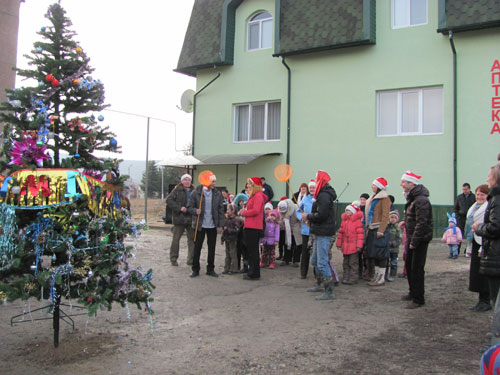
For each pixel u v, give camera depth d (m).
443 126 13.76
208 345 5.00
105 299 4.50
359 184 15.05
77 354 4.66
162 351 4.80
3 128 4.65
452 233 10.64
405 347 4.91
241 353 4.76
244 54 17.53
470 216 6.75
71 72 4.86
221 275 8.85
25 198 4.32
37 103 4.58
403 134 14.52
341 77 15.43
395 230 8.62
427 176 13.94
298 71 16.27
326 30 15.32
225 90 17.95
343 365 4.43
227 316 6.12
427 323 5.76
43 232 4.38
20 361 4.45
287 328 5.61
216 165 17.89
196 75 18.62
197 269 8.62
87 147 4.86
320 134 15.78
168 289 7.57
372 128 14.88
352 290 7.69
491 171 5.00
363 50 15.05
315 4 15.95
